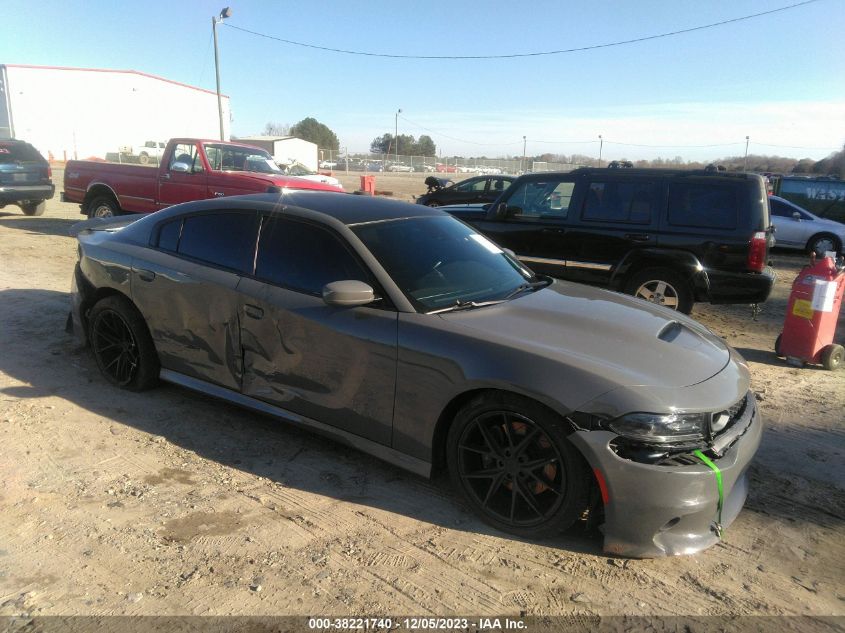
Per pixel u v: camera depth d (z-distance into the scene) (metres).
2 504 3.11
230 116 63.00
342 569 2.73
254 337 3.76
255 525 3.03
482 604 2.55
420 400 3.15
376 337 3.27
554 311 3.48
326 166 51.94
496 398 2.95
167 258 4.25
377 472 3.60
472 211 8.41
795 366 6.04
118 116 50.50
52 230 12.73
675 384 2.81
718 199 6.60
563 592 2.64
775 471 3.79
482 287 3.73
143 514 3.08
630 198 7.00
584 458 2.78
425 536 3.00
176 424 4.09
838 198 16.62
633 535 2.72
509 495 3.06
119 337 4.58
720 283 6.61
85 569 2.66
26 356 5.20
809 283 5.87
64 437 3.84
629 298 4.07
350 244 3.55
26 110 45.59
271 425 4.14
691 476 2.66
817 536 3.12
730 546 3.01
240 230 4.01
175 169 10.52
